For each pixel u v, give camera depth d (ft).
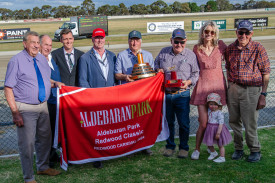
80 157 12.00
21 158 10.84
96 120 12.01
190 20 169.07
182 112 12.95
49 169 12.03
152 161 13.05
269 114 19.43
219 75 12.51
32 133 10.77
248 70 11.94
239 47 12.01
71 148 11.82
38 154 11.76
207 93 12.51
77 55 13.10
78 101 11.64
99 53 12.66
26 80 10.32
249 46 11.85
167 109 13.20
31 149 10.85
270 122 17.94
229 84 12.62
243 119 12.43
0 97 24.72
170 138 13.64
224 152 12.80
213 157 13.04
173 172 11.89
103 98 12.00
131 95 12.46
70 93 11.50
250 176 11.34
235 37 82.74
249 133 12.45
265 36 83.30
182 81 12.23
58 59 12.78
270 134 15.81
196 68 12.66
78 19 93.66
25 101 10.43
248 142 12.64
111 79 12.98
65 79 12.85
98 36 12.23
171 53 12.78
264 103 12.02
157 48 66.39
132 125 12.67
